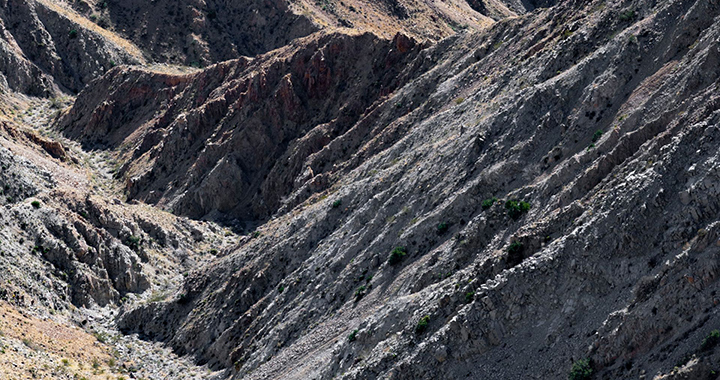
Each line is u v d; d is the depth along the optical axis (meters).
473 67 125.81
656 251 61.62
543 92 90.50
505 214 77.75
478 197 84.38
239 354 93.12
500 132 92.00
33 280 101.25
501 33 131.50
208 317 102.38
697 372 50.53
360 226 97.62
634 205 64.06
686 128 65.81
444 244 81.56
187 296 108.75
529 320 64.38
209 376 93.50
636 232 63.03
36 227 109.44
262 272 103.50
